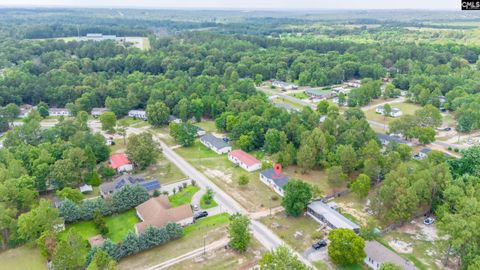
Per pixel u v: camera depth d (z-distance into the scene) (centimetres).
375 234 8294
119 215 9725
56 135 13538
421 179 9256
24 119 16212
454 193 8962
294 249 8262
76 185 11231
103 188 10712
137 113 17938
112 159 12556
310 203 9812
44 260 8056
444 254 7850
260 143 13875
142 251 8256
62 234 8781
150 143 12488
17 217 9344
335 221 8969
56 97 19000
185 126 14612
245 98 18062
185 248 8350
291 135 13600
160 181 11562
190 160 13138
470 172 10919
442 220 8194
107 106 17988
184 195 10675
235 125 14188
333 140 12475
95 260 7138
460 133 15388
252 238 8675
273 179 11006
